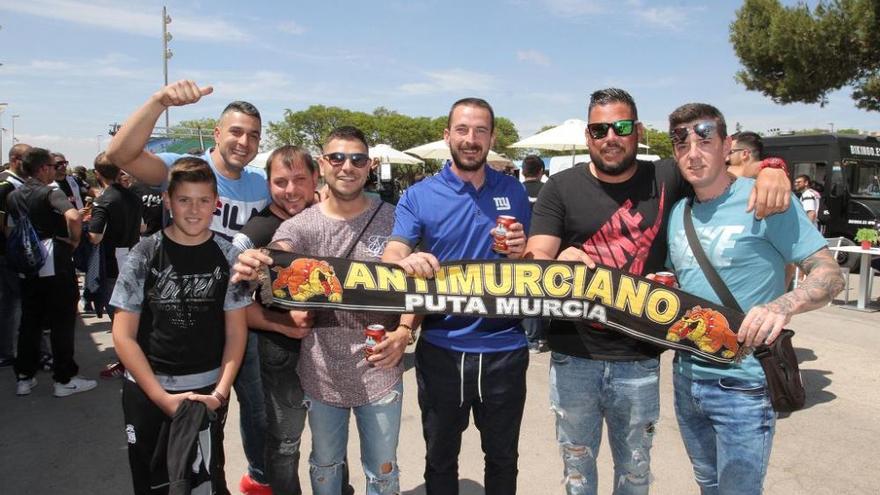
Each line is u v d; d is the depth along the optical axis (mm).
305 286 2844
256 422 3547
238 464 4141
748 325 2334
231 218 3711
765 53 19500
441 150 17047
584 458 2922
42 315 5375
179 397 2658
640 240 2807
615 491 2965
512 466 3002
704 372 2654
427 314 2900
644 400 2812
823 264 2379
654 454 4289
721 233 2564
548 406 5227
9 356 6293
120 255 5926
